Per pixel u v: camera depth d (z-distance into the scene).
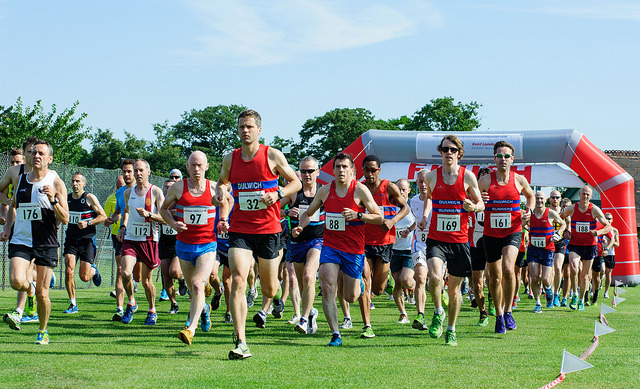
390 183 7.66
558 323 8.77
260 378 4.61
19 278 5.92
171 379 4.54
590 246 11.41
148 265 7.93
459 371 4.97
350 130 53.22
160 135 62.94
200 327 7.70
